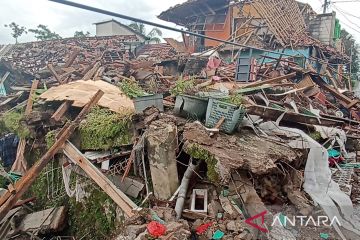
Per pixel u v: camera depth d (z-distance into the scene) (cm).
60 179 746
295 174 585
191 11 1992
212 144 550
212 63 1271
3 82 1622
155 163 569
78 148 702
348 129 802
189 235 437
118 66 1280
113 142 664
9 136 930
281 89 925
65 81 1098
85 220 663
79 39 2166
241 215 490
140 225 459
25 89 1069
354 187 608
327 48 1859
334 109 1038
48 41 2161
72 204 700
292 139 648
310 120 747
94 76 1080
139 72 1181
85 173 661
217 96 666
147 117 634
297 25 1942
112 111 730
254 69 1119
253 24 1778
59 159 749
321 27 2158
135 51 2042
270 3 1792
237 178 523
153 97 695
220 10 1881
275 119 733
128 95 816
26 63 1777
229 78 1120
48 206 748
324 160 607
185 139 559
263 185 544
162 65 1506
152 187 596
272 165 511
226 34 1859
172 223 458
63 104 786
